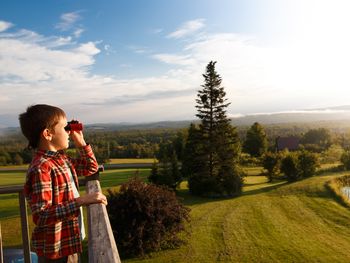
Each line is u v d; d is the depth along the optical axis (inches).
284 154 2325.3
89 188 107.6
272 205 1521.9
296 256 860.0
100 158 4109.3
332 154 3228.3
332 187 1781.5
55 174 81.0
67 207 75.3
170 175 1854.1
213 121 1951.3
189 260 800.9
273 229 1120.2
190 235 1008.9
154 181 1847.9
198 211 1400.1
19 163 3941.9
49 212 74.3
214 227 1122.7
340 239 1024.9
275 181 2294.5
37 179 77.1
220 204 1568.7
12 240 876.0
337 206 1485.0
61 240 82.4
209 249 888.3
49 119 82.1
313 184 1881.2
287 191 1808.6
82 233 95.0
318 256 863.7
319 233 1091.3
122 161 4119.1
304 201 1585.9
